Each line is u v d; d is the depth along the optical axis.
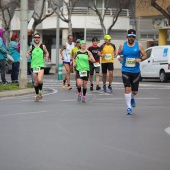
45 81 34.66
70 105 18.55
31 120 14.48
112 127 13.23
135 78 16.14
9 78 37.38
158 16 51.12
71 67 26.00
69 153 9.81
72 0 55.50
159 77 36.34
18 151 9.98
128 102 15.98
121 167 8.69
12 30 75.50
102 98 21.31
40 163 8.93
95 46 25.12
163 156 9.66
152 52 37.12
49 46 73.56
